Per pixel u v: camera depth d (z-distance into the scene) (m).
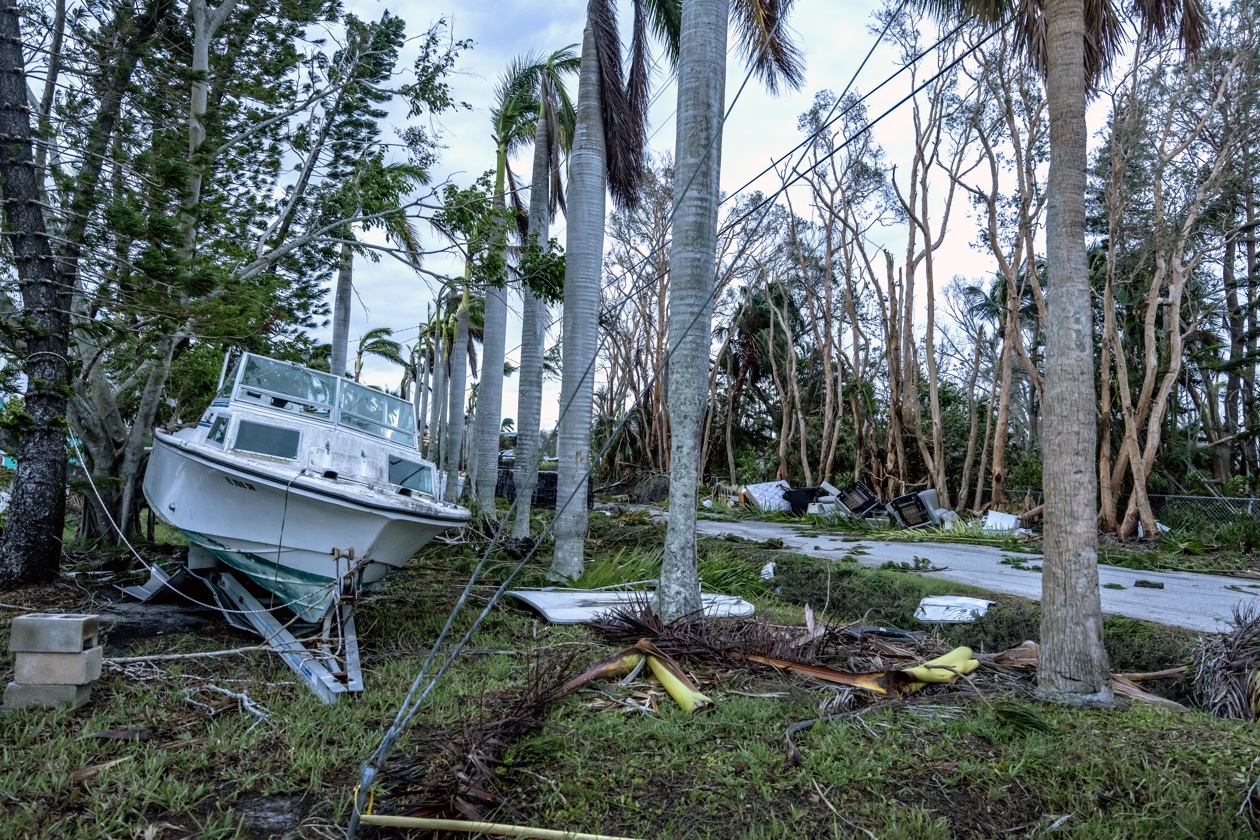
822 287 38.59
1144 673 6.77
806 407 40.38
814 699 5.68
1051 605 5.68
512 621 8.55
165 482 9.00
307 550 7.63
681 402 8.10
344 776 4.42
